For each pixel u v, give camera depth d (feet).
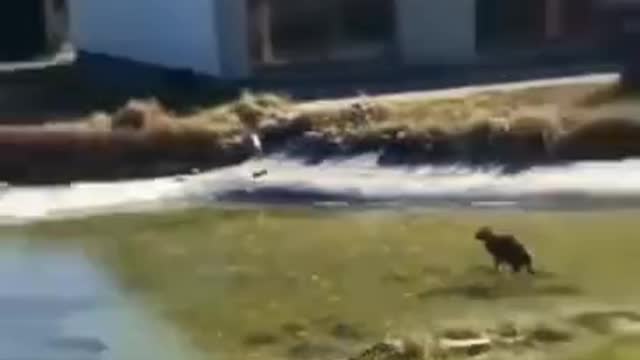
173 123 138.92
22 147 137.28
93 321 89.66
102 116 146.10
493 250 97.55
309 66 170.50
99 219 120.37
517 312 87.20
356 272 98.63
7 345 85.10
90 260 105.81
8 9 195.11
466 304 89.45
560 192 120.67
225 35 166.71
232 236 112.06
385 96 150.20
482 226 111.86
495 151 130.93
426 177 127.95
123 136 137.49
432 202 121.49
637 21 174.29
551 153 130.41
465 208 119.65
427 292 92.63
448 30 173.68
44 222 119.75
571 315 86.28
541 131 131.34
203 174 133.59
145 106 144.36
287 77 167.63
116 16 174.29
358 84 160.45
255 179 129.70
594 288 92.32
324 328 85.51
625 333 82.48
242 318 88.48
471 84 156.04
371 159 132.36
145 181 133.18
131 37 173.58
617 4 174.81
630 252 101.81
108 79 168.55
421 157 131.64
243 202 124.77
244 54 167.53
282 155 135.33
